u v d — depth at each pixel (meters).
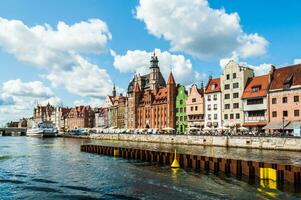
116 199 29.50
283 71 92.19
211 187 32.75
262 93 94.50
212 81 116.25
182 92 134.62
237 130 98.31
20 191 33.19
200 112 119.19
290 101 85.81
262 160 51.91
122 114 182.62
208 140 91.38
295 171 32.47
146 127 156.00
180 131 134.50
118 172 43.78
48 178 40.28
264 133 83.44
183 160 46.94
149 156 56.25
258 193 30.00
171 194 30.36
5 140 163.38
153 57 186.12
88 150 80.88
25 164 54.44
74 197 30.50
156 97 153.00
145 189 32.62
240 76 103.38
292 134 79.81
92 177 40.38
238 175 38.38
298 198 28.28
